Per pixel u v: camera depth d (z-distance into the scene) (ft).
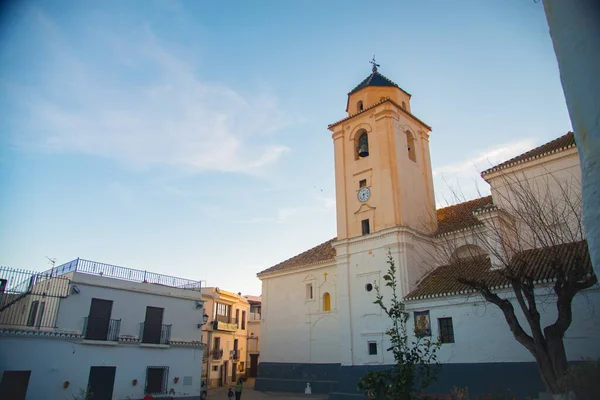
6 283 67.62
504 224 58.90
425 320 71.72
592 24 13.20
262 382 104.58
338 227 93.30
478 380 62.69
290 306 105.70
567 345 54.49
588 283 39.24
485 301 65.36
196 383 84.23
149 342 78.48
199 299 89.51
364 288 84.94
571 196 66.74
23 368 61.26
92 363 69.15
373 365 78.64
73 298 69.82
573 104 13.91
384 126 91.81
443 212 98.89
